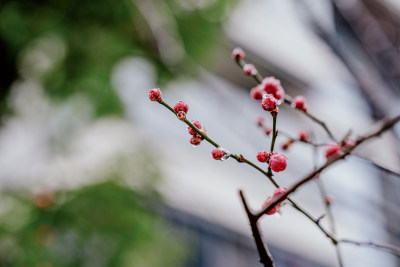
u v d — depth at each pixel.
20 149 3.13
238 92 4.08
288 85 4.31
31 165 3.03
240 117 3.22
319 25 2.79
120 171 3.00
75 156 3.01
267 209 0.80
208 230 6.49
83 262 2.61
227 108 3.25
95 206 2.78
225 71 3.89
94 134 3.22
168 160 3.83
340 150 1.06
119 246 2.74
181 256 3.30
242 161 0.81
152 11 2.81
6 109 2.75
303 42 3.98
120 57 2.95
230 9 3.12
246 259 6.73
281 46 4.26
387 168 1.03
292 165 2.89
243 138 3.11
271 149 0.81
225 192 6.33
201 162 6.02
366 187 3.12
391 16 2.81
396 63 2.88
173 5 2.96
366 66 2.92
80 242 2.65
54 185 2.85
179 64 3.17
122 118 3.28
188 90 3.66
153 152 3.33
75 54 2.75
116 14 2.69
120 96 3.20
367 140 1.06
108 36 2.78
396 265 3.49
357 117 3.48
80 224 2.70
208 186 6.21
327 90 3.76
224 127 3.65
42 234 2.61
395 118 1.05
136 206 2.93
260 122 1.23
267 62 4.25
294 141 1.16
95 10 2.63
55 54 2.70
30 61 2.65
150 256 2.96
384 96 2.91
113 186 2.89
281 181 3.63
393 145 2.54
